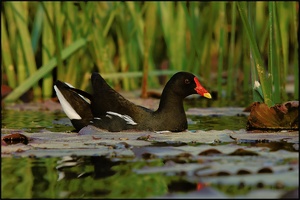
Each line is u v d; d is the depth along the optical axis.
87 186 8.30
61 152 10.34
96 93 13.52
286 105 12.19
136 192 7.95
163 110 13.14
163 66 23.55
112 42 21.44
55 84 14.08
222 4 18.55
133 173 8.89
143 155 9.90
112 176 8.77
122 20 20.06
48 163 9.66
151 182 8.38
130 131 12.77
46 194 8.00
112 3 19.22
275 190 7.82
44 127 13.72
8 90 18.84
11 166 9.51
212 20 19.52
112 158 9.88
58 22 18.53
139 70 21.39
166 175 8.69
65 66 19.94
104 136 11.84
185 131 12.67
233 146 10.57
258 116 12.40
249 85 19.81
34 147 10.75
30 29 20.73
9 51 19.17
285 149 10.22
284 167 8.89
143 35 19.70
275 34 14.77
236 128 13.18
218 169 8.85
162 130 12.95
